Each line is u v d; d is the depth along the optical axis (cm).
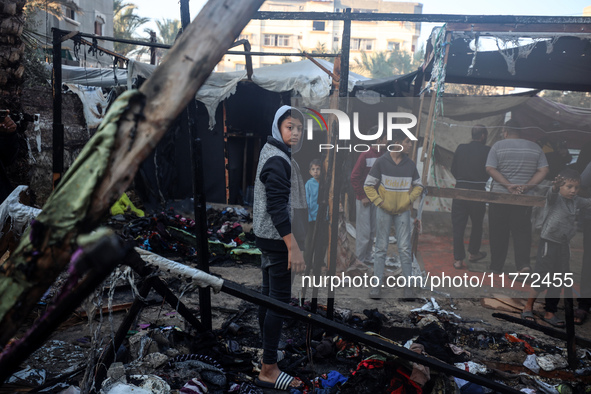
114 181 48
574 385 291
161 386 223
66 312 54
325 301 393
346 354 313
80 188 48
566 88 610
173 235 649
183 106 50
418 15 293
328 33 4822
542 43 466
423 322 369
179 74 50
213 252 605
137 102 49
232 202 975
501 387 229
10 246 217
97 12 1986
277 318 263
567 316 302
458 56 541
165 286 237
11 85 414
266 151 261
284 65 929
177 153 931
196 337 303
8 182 298
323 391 256
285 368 287
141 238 601
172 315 355
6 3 395
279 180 250
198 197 283
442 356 303
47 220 48
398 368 245
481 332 366
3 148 302
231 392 254
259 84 849
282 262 263
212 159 951
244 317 377
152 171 860
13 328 51
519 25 402
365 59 4309
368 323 354
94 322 323
